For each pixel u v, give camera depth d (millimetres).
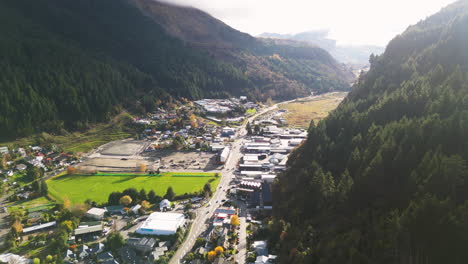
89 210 146000
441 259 72812
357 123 152375
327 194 117062
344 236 92875
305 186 138625
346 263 82750
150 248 116562
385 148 109750
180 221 133875
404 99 143250
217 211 145625
